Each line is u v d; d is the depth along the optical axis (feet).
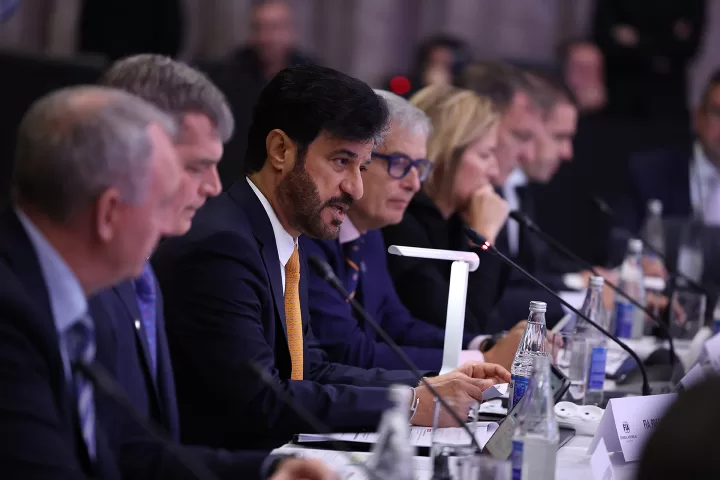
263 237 22.81
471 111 33.24
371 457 19.27
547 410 17.10
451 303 24.17
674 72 66.95
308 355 24.31
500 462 15.28
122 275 15.97
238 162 50.57
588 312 28.53
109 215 15.46
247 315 21.63
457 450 17.43
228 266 21.70
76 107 15.43
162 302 20.40
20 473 14.53
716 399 10.01
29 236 15.58
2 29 67.36
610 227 48.88
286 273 23.73
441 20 74.33
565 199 54.80
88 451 16.57
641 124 56.44
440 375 22.39
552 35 74.79
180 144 20.51
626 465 19.21
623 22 66.54
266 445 21.16
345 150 22.74
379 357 27.48
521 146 39.70
